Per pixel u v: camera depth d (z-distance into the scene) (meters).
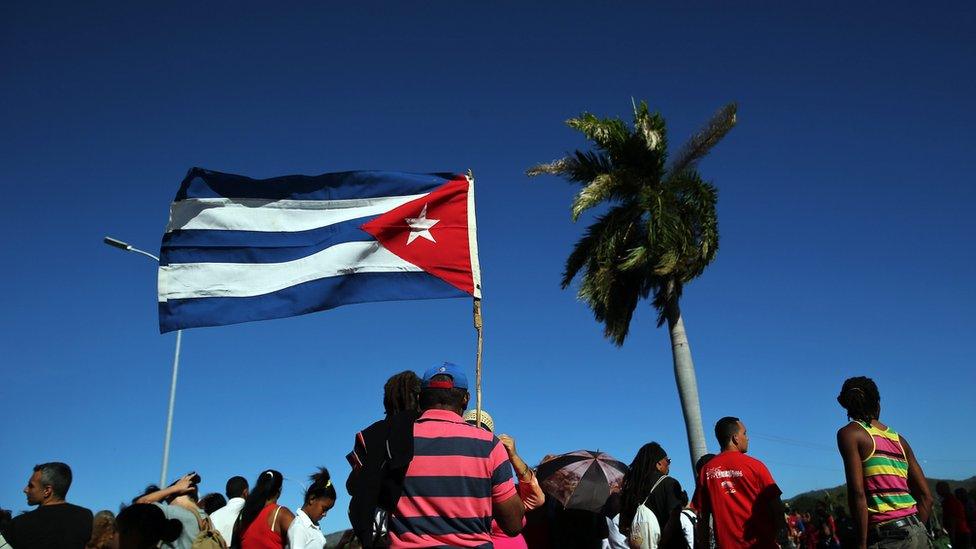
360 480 4.24
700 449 21.91
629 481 6.96
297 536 7.34
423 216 7.00
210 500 9.33
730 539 6.18
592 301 22.83
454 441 4.25
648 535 6.56
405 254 6.90
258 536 7.42
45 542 6.47
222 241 7.00
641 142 22.61
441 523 4.11
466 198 7.07
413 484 4.14
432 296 6.78
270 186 7.15
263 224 7.08
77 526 6.65
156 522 5.18
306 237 7.05
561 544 7.05
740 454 6.44
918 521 5.71
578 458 7.30
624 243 22.91
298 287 6.91
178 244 6.98
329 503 7.84
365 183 7.16
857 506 5.71
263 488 7.66
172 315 6.83
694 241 22.47
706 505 6.40
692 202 22.81
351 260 6.92
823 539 22.03
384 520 4.66
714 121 22.33
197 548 6.98
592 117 22.97
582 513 7.14
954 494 15.81
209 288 6.90
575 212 21.53
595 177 23.22
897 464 5.86
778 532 6.18
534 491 5.24
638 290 23.34
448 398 4.48
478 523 4.18
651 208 21.70
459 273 6.82
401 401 4.88
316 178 7.18
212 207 7.06
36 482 6.76
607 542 7.53
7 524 6.56
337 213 7.11
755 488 6.23
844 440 5.90
